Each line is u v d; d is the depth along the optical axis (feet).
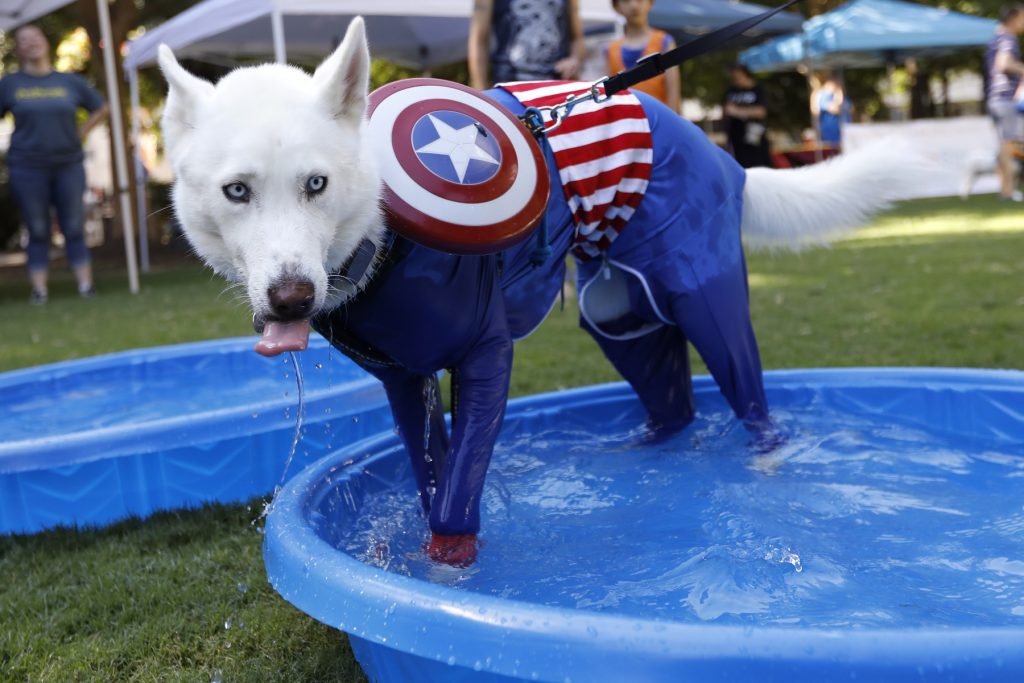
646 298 10.80
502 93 9.70
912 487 9.61
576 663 5.32
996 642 4.93
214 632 8.23
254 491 11.50
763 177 11.38
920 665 4.91
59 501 10.81
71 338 24.44
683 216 10.22
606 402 12.91
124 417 14.44
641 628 5.26
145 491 11.08
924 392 12.12
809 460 10.64
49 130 32.12
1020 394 11.24
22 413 14.92
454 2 29.22
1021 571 7.48
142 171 45.70
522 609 5.57
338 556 6.65
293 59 44.78
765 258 33.32
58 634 8.34
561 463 11.18
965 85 107.45
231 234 6.94
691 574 7.68
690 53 9.64
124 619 8.54
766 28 50.47
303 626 8.18
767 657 5.04
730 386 10.81
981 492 9.39
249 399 15.30
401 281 7.68
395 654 6.23
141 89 66.03
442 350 8.05
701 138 10.64
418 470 9.13
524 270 9.20
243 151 6.66
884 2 56.34
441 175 7.73
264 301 6.65
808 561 7.77
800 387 12.90
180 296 32.63
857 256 31.71
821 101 53.42
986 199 49.85
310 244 6.75
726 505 9.18
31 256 32.96
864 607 6.95
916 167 11.38
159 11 55.16
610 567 8.02
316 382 16.31
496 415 8.18
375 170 7.41
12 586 9.41
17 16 35.24
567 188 9.39
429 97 8.33
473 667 5.58
